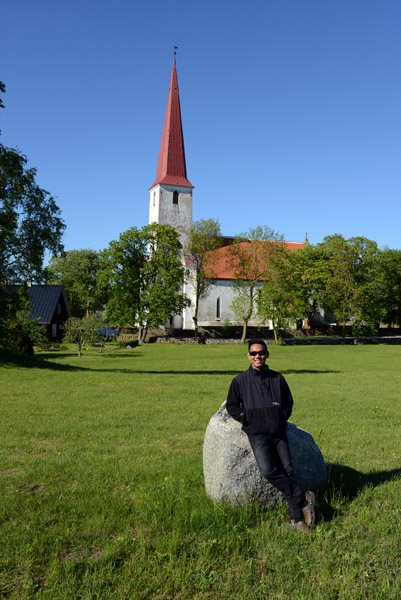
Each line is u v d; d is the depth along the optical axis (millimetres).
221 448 5379
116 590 3711
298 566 4145
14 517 5113
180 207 77375
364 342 66375
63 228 26141
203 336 69500
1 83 22609
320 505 5477
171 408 12578
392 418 11773
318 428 10352
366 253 67750
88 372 24109
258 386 5109
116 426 10234
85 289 88812
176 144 78250
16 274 25453
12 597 3652
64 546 4477
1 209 23969
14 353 28094
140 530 4762
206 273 68125
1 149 23359
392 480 6434
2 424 10164
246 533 4723
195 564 4156
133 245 61688
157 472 6707
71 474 6727
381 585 3775
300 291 67938
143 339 64750
